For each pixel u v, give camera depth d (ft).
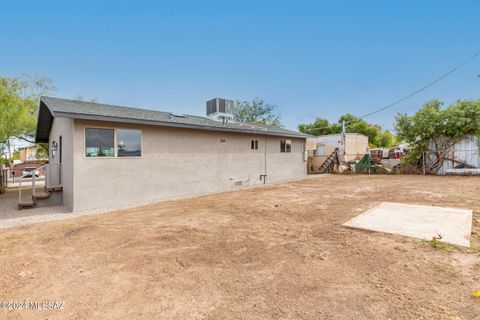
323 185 36.94
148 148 27.50
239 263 10.08
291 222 16.16
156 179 28.14
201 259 10.56
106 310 7.09
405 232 13.20
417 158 53.52
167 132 29.27
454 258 9.95
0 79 38.96
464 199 22.48
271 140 44.88
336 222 15.80
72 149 22.36
